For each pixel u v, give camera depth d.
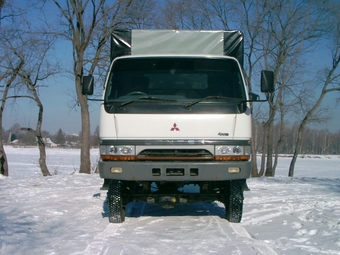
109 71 6.71
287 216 7.71
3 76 18.55
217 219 7.31
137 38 6.96
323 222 7.07
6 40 18.05
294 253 5.06
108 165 6.22
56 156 49.31
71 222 7.14
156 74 6.65
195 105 6.31
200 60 6.75
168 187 7.04
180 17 22.97
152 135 6.24
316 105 23.80
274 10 21.59
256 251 5.08
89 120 19.64
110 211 6.84
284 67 22.23
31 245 5.41
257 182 15.52
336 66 23.12
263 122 24.31
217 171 6.17
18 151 62.88
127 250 5.12
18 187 12.53
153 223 6.95
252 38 22.39
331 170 36.84
